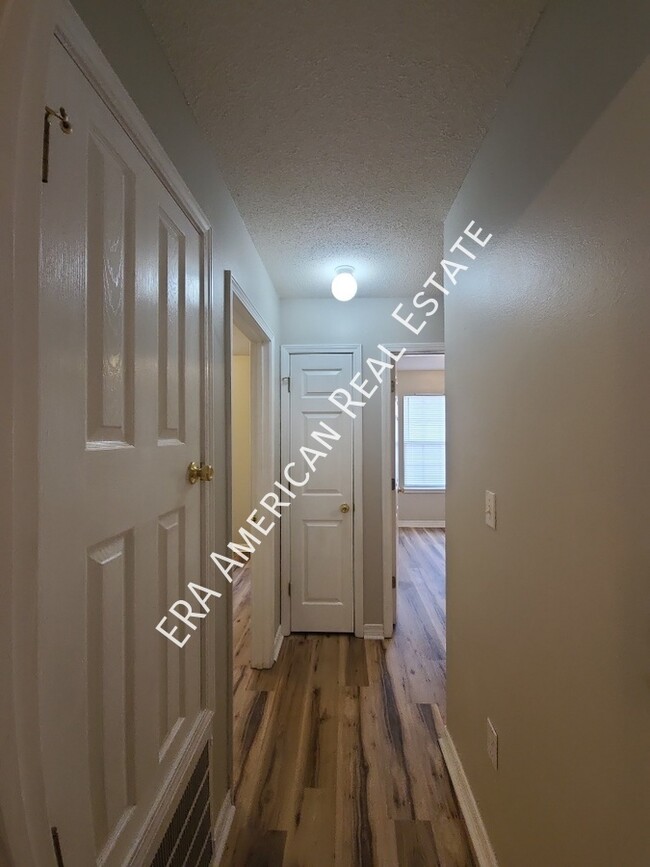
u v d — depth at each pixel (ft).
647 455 2.06
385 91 3.85
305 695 7.27
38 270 1.71
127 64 2.92
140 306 2.98
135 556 2.92
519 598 3.56
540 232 3.19
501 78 3.71
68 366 2.23
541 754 3.15
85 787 2.34
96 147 2.48
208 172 4.57
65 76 2.18
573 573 2.74
